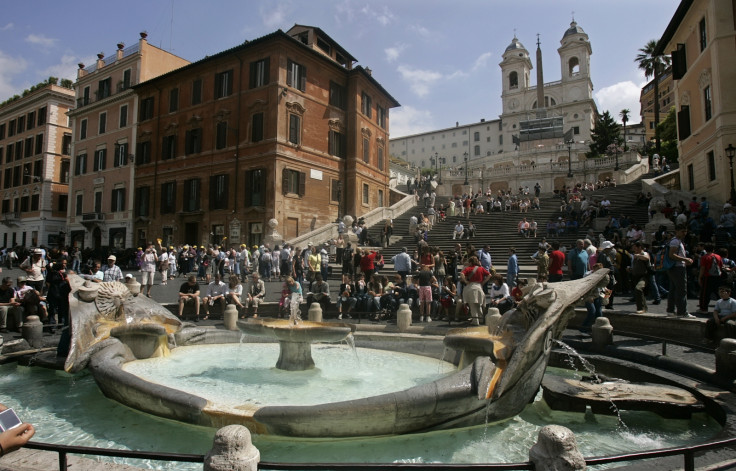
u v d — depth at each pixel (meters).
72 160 46.31
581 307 11.85
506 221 29.64
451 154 106.31
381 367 8.33
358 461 4.80
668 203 24.22
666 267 10.38
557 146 65.69
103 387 6.82
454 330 7.78
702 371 6.95
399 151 113.06
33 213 52.62
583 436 5.61
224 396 6.37
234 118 33.41
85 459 3.78
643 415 6.15
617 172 40.69
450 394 5.28
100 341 8.57
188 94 36.22
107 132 42.75
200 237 34.34
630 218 21.92
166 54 42.91
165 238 36.75
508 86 98.88
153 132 38.50
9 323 12.33
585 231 24.89
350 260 21.47
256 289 15.56
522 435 5.56
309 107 34.06
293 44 32.34
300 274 21.66
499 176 57.09
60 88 53.12
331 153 35.88
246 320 8.59
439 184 60.38
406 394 5.20
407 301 14.31
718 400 5.86
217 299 14.85
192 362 8.70
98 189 43.09
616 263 15.41
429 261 15.46
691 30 26.25
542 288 6.28
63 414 6.31
